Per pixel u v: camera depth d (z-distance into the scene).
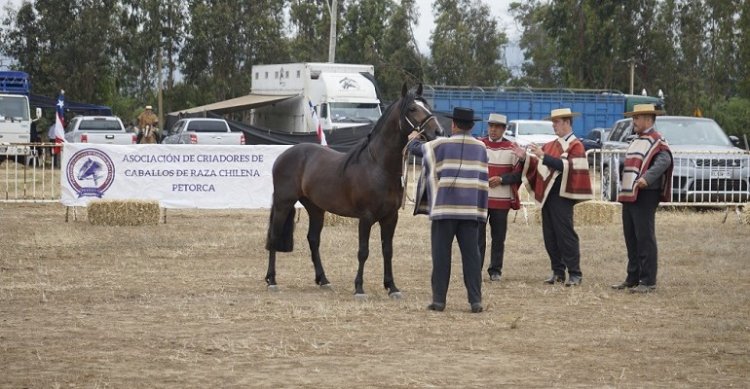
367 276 13.28
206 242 16.69
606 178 21.80
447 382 7.48
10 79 40.56
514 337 9.20
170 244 16.41
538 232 18.84
